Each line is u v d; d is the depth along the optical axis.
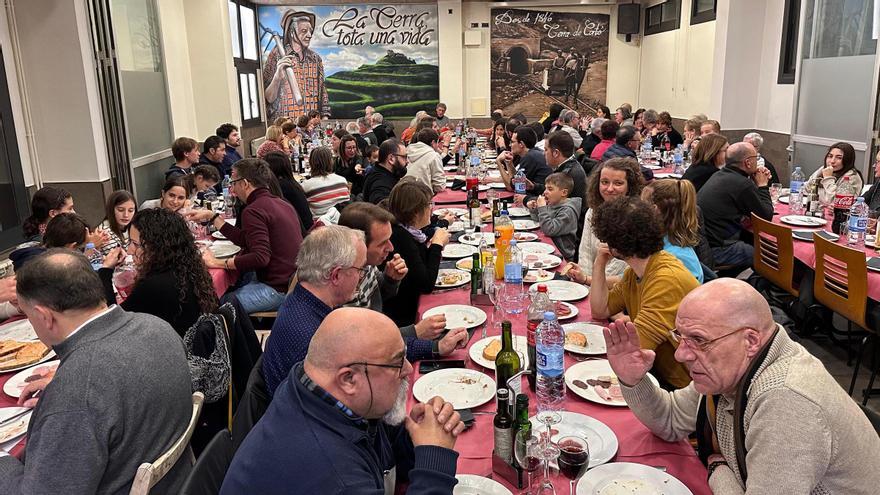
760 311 1.34
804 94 7.33
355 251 2.01
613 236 2.06
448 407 1.48
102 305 1.70
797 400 1.26
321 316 1.97
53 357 2.29
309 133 9.70
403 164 5.10
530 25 11.30
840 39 6.66
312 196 5.27
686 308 1.39
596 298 2.40
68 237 2.97
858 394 3.38
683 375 2.06
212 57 8.74
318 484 1.20
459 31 11.02
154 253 2.30
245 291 3.70
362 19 10.99
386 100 11.35
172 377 1.75
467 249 3.66
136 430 1.64
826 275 3.38
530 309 2.17
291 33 10.91
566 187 3.80
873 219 3.91
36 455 1.53
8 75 4.94
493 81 11.49
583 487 1.43
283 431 1.25
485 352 2.08
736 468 1.44
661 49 10.61
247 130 9.98
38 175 5.29
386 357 1.28
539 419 1.57
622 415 1.76
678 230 2.44
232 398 2.26
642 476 1.46
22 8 5.09
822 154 7.07
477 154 7.46
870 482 1.31
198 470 1.46
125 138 6.04
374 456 1.35
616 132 6.58
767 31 8.16
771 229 3.83
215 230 4.61
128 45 6.49
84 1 5.33
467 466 1.54
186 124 8.60
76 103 5.32
